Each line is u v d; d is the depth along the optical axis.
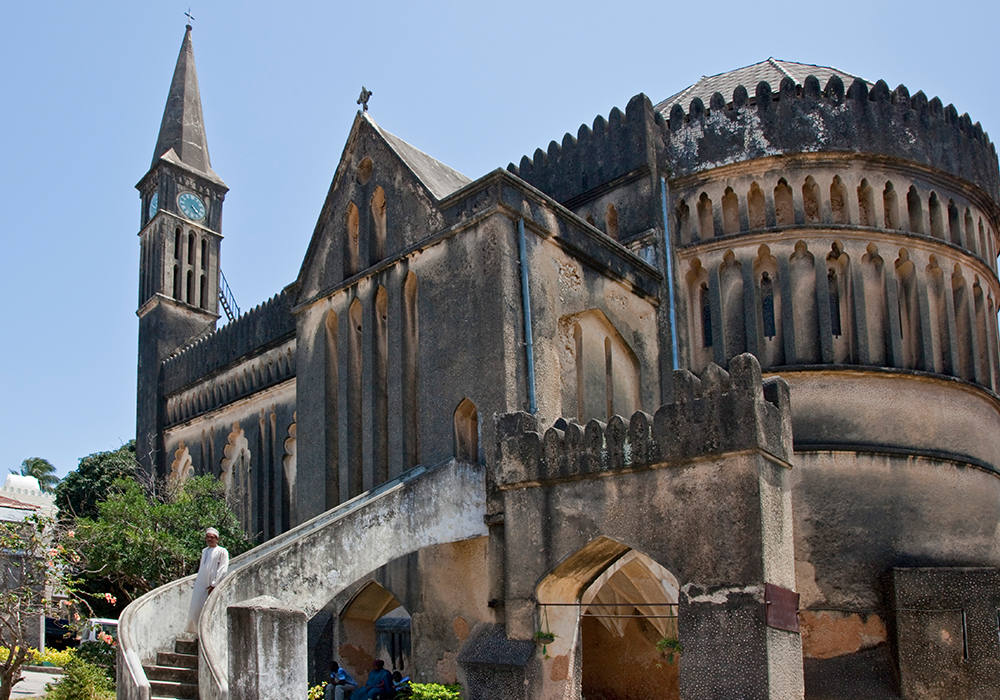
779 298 26.36
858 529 24.31
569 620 18.56
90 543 27.34
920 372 25.73
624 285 25.78
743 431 16.25
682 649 16.14
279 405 35.19
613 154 28.50
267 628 15.03
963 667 21.66
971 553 25.47
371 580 23.67
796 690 15.78
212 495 33.53
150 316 43.81
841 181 26.86
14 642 22.47
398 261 24.94
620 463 17.50
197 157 47.53
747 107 27.56
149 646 18.45
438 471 21.06
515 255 22.81
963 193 28.33
